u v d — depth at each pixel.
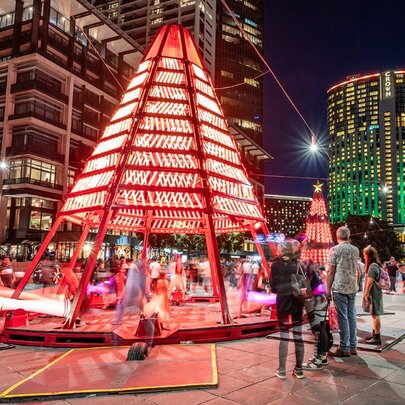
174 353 7.04
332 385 5.34
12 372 6.16
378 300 7.55
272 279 5.92
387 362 6.43
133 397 4.94
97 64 62.00
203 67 13.70
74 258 12.55
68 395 4.96
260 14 129.00
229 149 12.62
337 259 6.91
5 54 52.50
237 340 8.45
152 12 97.12
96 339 7.96
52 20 54.06
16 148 48.41
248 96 119.81
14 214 48.72
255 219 12.17
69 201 11.58
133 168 10.11
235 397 4.92
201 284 28.11
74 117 55.84
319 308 6.37
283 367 5.66
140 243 46.69
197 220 16.66
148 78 11.98
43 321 10.39
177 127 11.65
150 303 8.32
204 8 96.44
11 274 19.95
